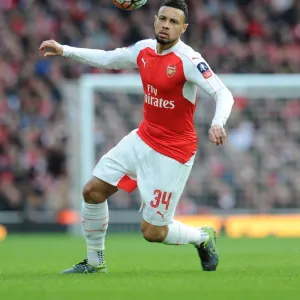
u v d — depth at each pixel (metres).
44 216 77.81
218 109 27.41
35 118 85.56
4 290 22.12
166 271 30.33
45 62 90.81
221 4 99.06
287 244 57.00
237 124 76.12
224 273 28.45
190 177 75.44
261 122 76.38
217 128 26.86
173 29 27.70
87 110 69.69
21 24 93.69
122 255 44.81
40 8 95.31
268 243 58.66
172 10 27.73
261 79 73.81
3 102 85.88
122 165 28.95
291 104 76.50
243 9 99.06
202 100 75.06
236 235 74.38
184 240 29.97
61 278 26.41
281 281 24.39
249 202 75.69
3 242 61.44
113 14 96.25
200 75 27.91
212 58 94.88
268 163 76.19
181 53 28.17
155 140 28.73
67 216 77.31
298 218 75.56
